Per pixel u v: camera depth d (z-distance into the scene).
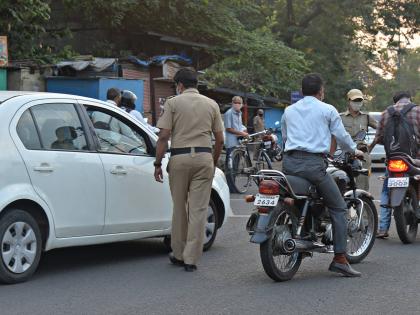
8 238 6.74
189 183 7.67
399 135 9.12
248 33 27.92
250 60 27.28
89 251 8.82
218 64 25.95
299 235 7.22
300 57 28.64
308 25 37.12
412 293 6.66
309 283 7.07
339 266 7.36
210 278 7.30
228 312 5.97
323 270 7.74
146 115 20.39
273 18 31.61
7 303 6.19
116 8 24.19
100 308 6.08
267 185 6.86
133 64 22.97
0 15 16.67
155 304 6.23
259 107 31.02
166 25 26.30
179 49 27.30
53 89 19.33
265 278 7.31
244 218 11.83
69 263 8.05
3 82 16.55
